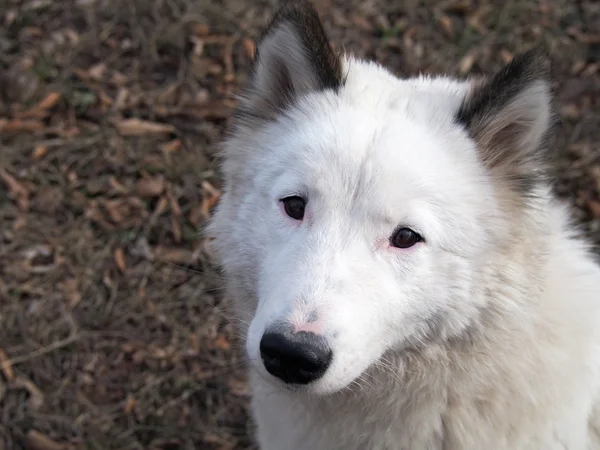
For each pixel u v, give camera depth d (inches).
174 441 41.9
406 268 29.6
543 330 30.6
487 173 30.9
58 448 41.4
